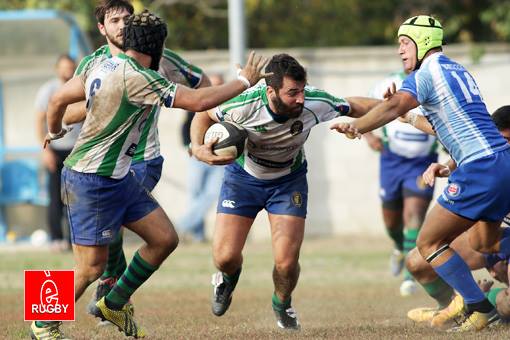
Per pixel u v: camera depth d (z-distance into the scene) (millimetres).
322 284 41594
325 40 80438
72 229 23797
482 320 26016
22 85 64250
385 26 80125
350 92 64062
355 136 24344
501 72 63031
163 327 28188
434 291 28828
